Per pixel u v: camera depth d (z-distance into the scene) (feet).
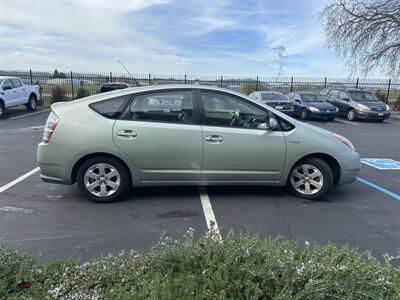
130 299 7.69
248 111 16.43
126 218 14.37
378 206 16.40
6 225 13.53
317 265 8.27
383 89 84.74
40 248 11.70
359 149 32.50
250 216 14.82
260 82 88.48
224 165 16.22
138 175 15.99
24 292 7.99
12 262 8.84
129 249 11.72
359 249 12.05
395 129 48.83
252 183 16.75
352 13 71.51
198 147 15.92
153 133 15.69
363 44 71.72
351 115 59.31
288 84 88.79
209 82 86.63
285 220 14.47
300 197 17.12
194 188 18.28
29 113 58.54
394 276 8.60
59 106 16.12
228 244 9.30
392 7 68.69
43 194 17.24
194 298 7.63
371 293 7.66
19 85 57.98
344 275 8.06
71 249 11.66
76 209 15.29
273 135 16.34
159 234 12.92
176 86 16.21
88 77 80.79
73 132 15.49
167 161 15.93
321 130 17.34
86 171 15.85
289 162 16.58
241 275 8.28
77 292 7.97
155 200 16.49
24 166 23.02
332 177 16.94
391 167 24.71
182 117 16.03
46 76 78.28
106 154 15.83
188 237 10.09
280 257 8.61
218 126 16.16
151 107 15.97
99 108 15.87
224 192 17.76
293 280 7.88
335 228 13.79
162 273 8.70
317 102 59.93
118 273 8.67
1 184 18.90
